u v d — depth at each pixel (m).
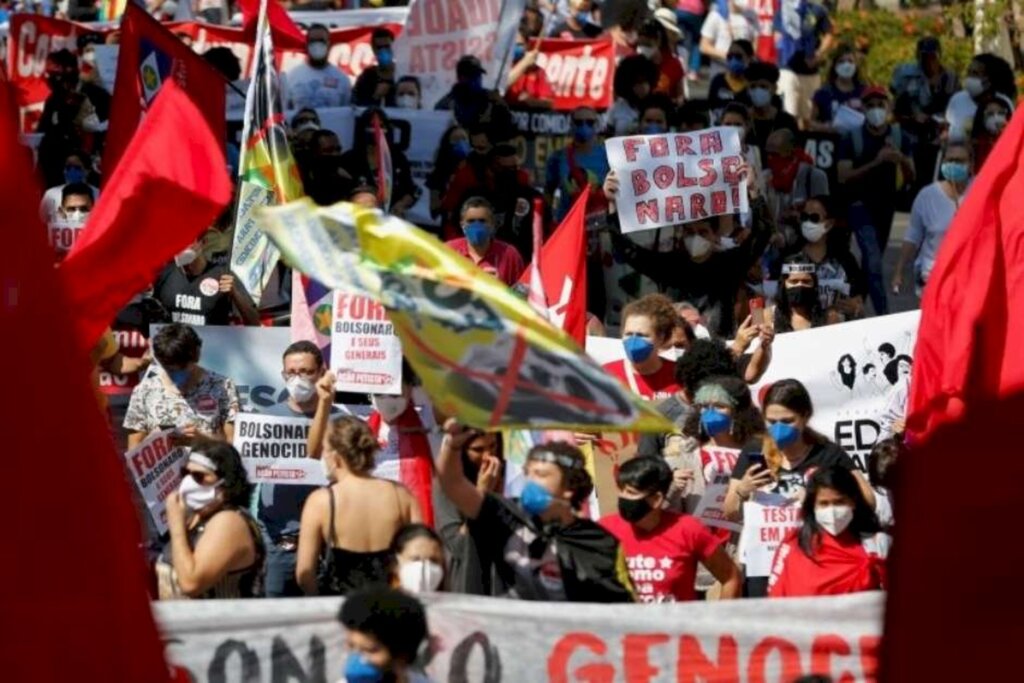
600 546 14.12
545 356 11.91
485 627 13.30
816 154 32.00
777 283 25.09
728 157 22.52
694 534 15.04
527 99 34.69
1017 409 7.97
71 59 32.47
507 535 14.10
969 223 15.84
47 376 8.45
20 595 8.32
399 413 17.73
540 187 33.00
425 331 12.05
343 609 12.29
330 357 18.72
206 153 13.30
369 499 15.11
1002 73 33.69
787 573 15.20
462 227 23.00
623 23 39.53
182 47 22.95
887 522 16.38
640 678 13.34
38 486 8.40
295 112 34.53
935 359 15.98
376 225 12.34
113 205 13.28
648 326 18.52
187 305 22.05
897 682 7.95
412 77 34.09
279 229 12.45
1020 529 7.89
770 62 37.06
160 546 17.25
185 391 19.11
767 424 16.42
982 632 7.89
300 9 42.25
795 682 13.30
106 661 8.36
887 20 43.56
